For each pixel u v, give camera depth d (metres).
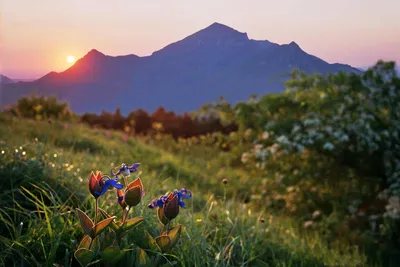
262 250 4.11
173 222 3.73
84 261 2.33
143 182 4.82
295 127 7.88
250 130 8.90
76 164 4.99
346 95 7.96
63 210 3.35
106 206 3.52
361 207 7.80
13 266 2.77
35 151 4.63
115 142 10.80
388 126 7.75
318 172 7.90
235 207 5.50
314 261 4.40
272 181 8.30
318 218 7.48
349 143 7.83
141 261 2.57
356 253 5.75
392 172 7.77
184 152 13.47
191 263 3.11
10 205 3.47
